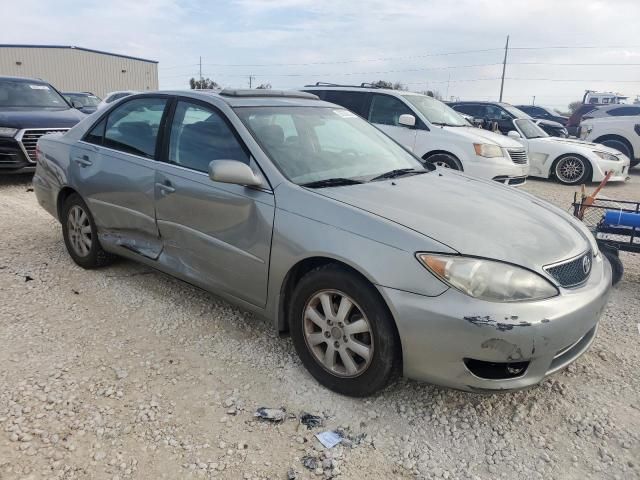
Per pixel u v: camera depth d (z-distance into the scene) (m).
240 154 3.38
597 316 2.85
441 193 3.30
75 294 4.17
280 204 3.06
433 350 2.56
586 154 10.85
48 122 8.56
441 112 9.36
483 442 2.67
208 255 3.47
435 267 2.54
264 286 3.18
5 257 4.92
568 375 3.27
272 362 3.29
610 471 2.49
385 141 4.25
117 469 2.39
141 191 3.88
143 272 4.66
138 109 4.18
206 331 3.65
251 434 2.65
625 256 5.71
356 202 2.94
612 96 32.00
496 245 2.67
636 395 3.07
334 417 2.80
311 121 3.89
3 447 2.48
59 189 4.68
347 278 2.78
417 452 2.58
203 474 2.39
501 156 8.46
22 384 2.96
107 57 49.44
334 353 2.94
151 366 3.21
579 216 4.77
